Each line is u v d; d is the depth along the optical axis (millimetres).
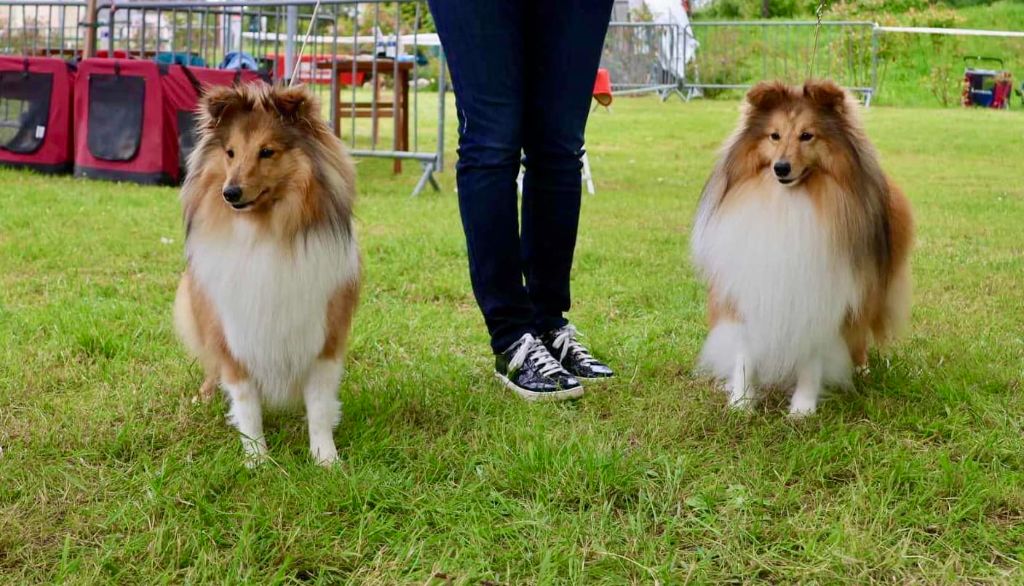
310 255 3027
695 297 5312
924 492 2889
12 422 3416
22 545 2568
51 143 9375
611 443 3213
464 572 2480
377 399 3664
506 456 3129
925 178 10617
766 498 2904
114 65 9008
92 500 2852
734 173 3631
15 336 4324
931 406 3600
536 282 4035
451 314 4984
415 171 10852
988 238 7062
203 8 9898
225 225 3021
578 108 3713
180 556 2533
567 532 2646
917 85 22047
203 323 3223
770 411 3703
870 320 3840
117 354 4172
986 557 2580
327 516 2760
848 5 26078
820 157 3441
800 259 3453
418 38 12039
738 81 23031
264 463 3076
